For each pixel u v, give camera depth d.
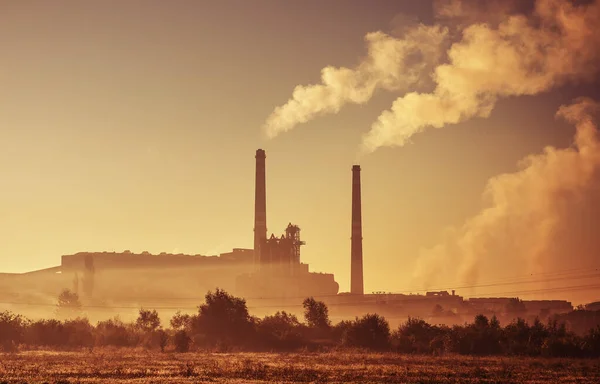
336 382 141.50
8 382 134.50
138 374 153.12
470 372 165.62
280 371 161.62
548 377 157.62
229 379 144.75
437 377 153.75
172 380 141.38
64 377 146.50
